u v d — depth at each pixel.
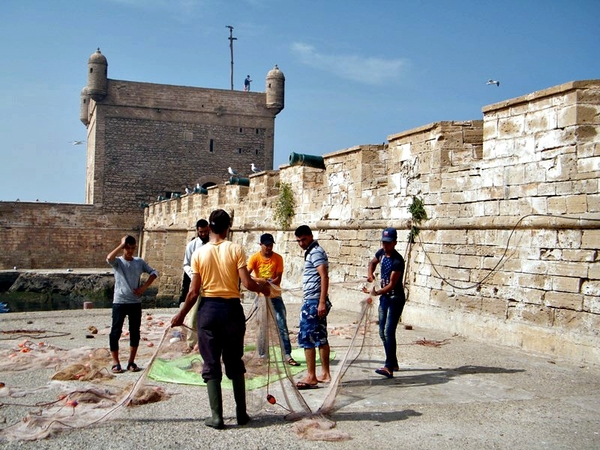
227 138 65.31
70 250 57.41
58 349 10.92
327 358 8.47
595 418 6.86
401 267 8.95
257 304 8.27
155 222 48.78
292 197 22.05
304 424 6.44
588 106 10.44
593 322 9.84
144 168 62.41
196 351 10.48
